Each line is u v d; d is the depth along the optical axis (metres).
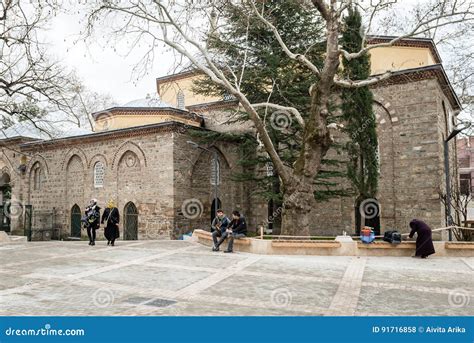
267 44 22.81
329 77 15.49
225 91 23.06
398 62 25.91
